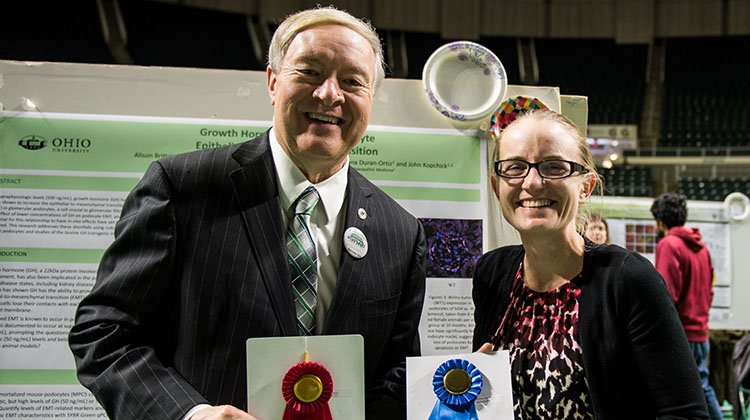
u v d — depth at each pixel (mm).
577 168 1328
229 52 11500
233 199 1303
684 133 11211
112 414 1185
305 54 1284
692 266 3648
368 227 1406
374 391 1382
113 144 1713
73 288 1690
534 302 1382
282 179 1352
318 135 1273
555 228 1310
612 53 12859
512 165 1353
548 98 1881
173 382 1193
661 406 1225
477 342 1515
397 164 1794
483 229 1820
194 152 1356
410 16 12633
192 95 1747
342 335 1258
